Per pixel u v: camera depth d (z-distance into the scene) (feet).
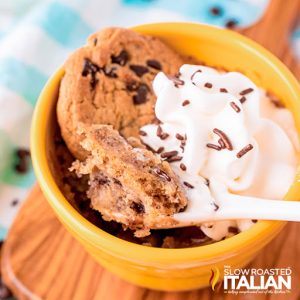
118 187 0.76
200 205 0.76
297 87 0.84
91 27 1.30
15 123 1.18
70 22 1.29
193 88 0.82
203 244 0.79
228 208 0.75
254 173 0.80
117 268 0.81
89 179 0.81
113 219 0.76
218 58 0.92
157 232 0.80
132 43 0.88
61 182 0.83
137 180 0.74
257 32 1.15
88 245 0.77
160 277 0.79
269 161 0.82
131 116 0.85
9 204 1.15
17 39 1.25
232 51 0.90
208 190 0.77
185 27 0.91
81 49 0.86
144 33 0.91
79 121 0.81
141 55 0.88
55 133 0.86
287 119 0.85
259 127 0.82
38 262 0.95
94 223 0.80
